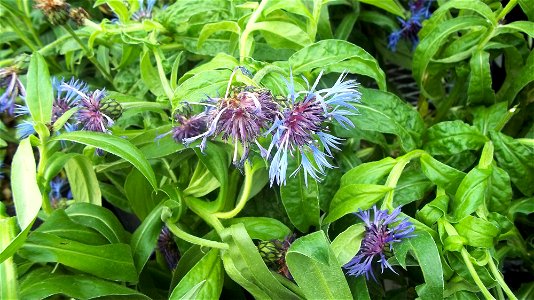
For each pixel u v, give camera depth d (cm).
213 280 30
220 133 28
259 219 33
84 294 29
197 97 29
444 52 39
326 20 39
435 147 34
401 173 34
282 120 26
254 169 32
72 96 35
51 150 30
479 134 34
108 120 32
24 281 29
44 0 38
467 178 30
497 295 32
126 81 42
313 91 27
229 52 38
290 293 29
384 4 37
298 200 32
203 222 38
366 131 35
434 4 45
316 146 28
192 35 39
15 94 40
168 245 38
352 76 42
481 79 36
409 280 36
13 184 27
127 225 45
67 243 30
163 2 45
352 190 31
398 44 47
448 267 29
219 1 39
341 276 27
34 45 48
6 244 27
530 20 35
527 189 34
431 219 30
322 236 26
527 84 37
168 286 38
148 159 34
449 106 41
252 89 27
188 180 36
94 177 36
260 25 34
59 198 43
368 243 29
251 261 29
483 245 29
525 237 38
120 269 31
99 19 51
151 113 39
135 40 37
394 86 48
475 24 36
